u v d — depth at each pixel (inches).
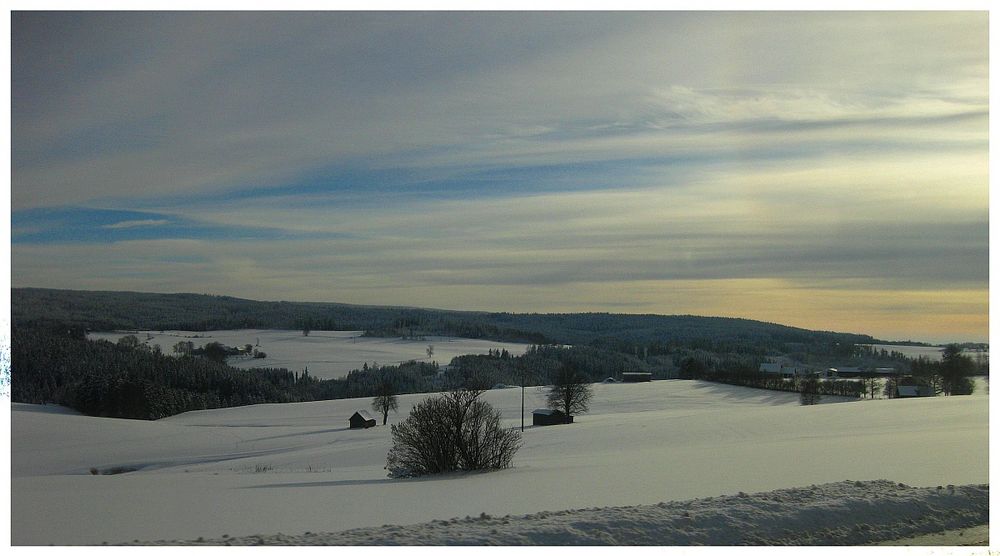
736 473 828.0
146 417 4394.7
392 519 554.9
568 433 2400.3
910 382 4793.3
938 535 504.4
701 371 6048.2
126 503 661.3
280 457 2404.0
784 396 4921.3
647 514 506.9
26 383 4534.9
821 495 570.6
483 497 682.2
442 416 1150.3
